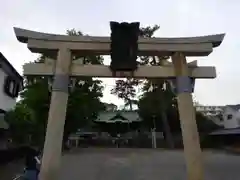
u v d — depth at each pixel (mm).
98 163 12508
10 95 19062
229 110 35531
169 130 24672
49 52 6645
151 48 6594
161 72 6570
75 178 9570
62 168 11109
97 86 20969
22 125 17219
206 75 6605
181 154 16266
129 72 6488
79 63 6520
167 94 23969
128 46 6434
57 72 6227
